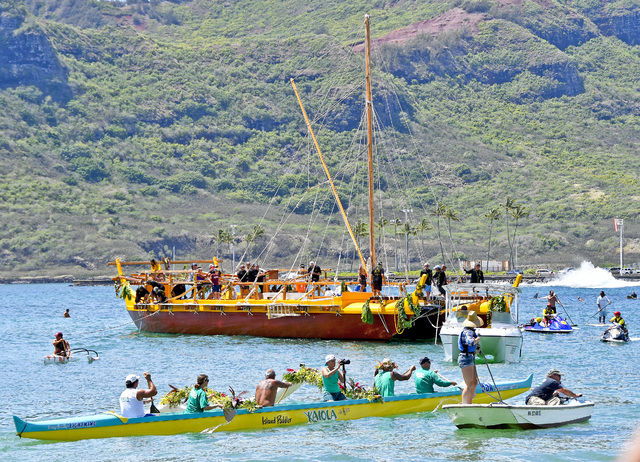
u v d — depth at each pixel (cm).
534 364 7106
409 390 5781
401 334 8794
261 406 4666
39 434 4372
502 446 4234
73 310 19262
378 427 4653
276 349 8244
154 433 4509
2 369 7312
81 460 4034
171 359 7719
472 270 9062
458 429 4591
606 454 4053
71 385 6338
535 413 4544
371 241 9688
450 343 7212
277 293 9275
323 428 4647
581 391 5709
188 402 4666
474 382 4619
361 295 8812
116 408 5347
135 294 10500
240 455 4103
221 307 9556
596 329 10731
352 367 6875
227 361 7450
